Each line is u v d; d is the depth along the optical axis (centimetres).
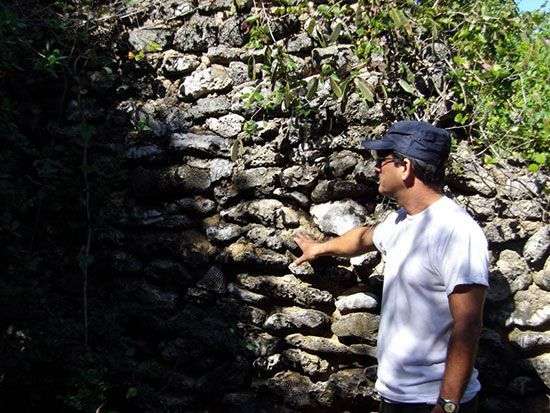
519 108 390
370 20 382
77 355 416
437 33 376
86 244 440
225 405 404
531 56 400
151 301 422
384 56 387
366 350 381
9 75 461
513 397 368
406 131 290
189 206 420
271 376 398
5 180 443
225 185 414
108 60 448
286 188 399
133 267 430
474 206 381
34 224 448
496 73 379
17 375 412
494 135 385
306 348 391
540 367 363
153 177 427
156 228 427
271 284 398
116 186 439
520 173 383
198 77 428
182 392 410
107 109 452
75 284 440
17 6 454
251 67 392
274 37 410
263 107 404
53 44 457
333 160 391
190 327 411
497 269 373
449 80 390
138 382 414
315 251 370
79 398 402
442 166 291
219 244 412
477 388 287
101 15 455
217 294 409
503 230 376
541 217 375
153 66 445
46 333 422
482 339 369
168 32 442
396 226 302
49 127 454
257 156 406
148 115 438
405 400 284
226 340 403
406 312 285
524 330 367
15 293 426
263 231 400
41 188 443
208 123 424
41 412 415
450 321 279
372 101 371
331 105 393
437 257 277
